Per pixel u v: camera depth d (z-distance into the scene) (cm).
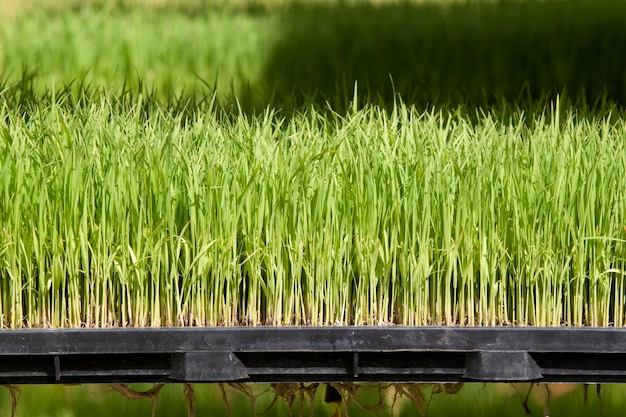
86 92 166
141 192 133
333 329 131
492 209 133
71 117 142
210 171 133
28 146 136
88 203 133
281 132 143
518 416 163
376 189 134
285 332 131
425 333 131
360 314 134
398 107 163
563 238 134
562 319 136
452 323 135
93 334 130
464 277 134
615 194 134
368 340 131
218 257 133
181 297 133
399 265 134
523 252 134
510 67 188
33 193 133
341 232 133
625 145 139
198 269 133
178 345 130
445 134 140
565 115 158
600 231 134
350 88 180
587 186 134
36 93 167
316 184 134
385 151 136
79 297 134
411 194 133
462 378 132
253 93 177
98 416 162
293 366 131
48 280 133
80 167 133
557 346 131
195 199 133
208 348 130
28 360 131
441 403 164
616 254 134
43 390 165
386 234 133
